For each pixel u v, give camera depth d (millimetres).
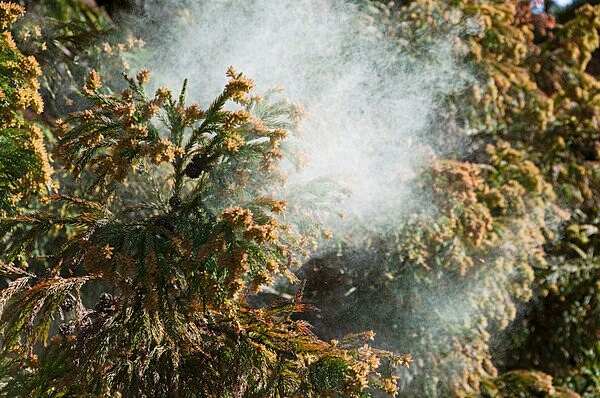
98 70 4035
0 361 2615
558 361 4934
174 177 2539
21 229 3342
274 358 2500
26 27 3787
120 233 2379
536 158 4883
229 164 2434
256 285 2273
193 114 2395
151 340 2471
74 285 2418
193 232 2355
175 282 2398
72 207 3621
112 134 2439
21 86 2768
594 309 4953
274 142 2365
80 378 2422
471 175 4254
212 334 2564
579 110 5121
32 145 2730
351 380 2395
